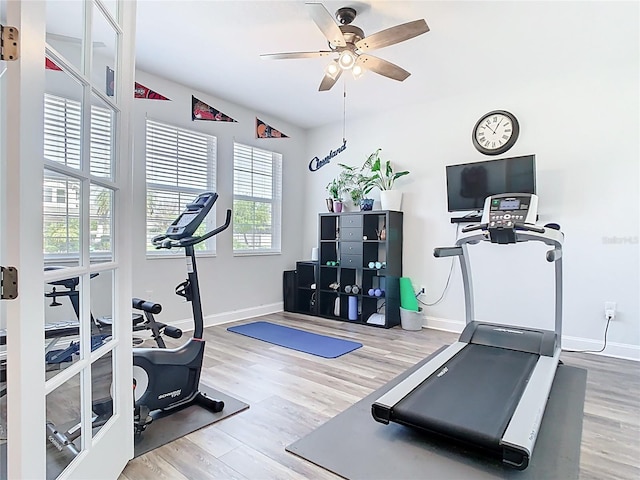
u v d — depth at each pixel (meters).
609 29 2.89
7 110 1.03
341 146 5.39
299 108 4.87
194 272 2.45
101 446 1.52
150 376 2.17
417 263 4.68
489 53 3.30
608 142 3.52
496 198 2.95
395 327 4.56
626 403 2.44
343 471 1.73
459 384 2.33
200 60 3.53
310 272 5.52
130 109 1.77
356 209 5.20
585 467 1.75
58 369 1.31
